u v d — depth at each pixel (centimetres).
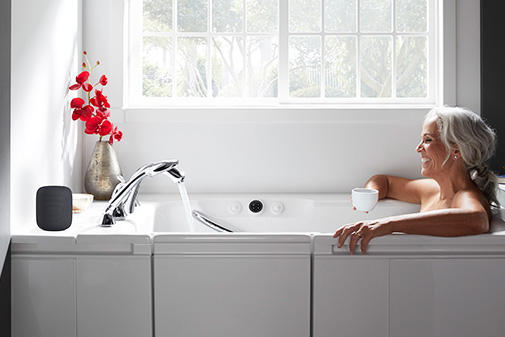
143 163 243
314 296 154
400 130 242
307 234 155
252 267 154
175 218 224
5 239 149
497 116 239
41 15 184
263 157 243
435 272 154
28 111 172
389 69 253
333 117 238
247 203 230
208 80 252
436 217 154
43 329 155
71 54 220
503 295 154
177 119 238
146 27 252
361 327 155
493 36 238
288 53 249
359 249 154
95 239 153
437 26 246
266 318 155
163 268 154
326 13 251
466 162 182
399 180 230
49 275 154
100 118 218
